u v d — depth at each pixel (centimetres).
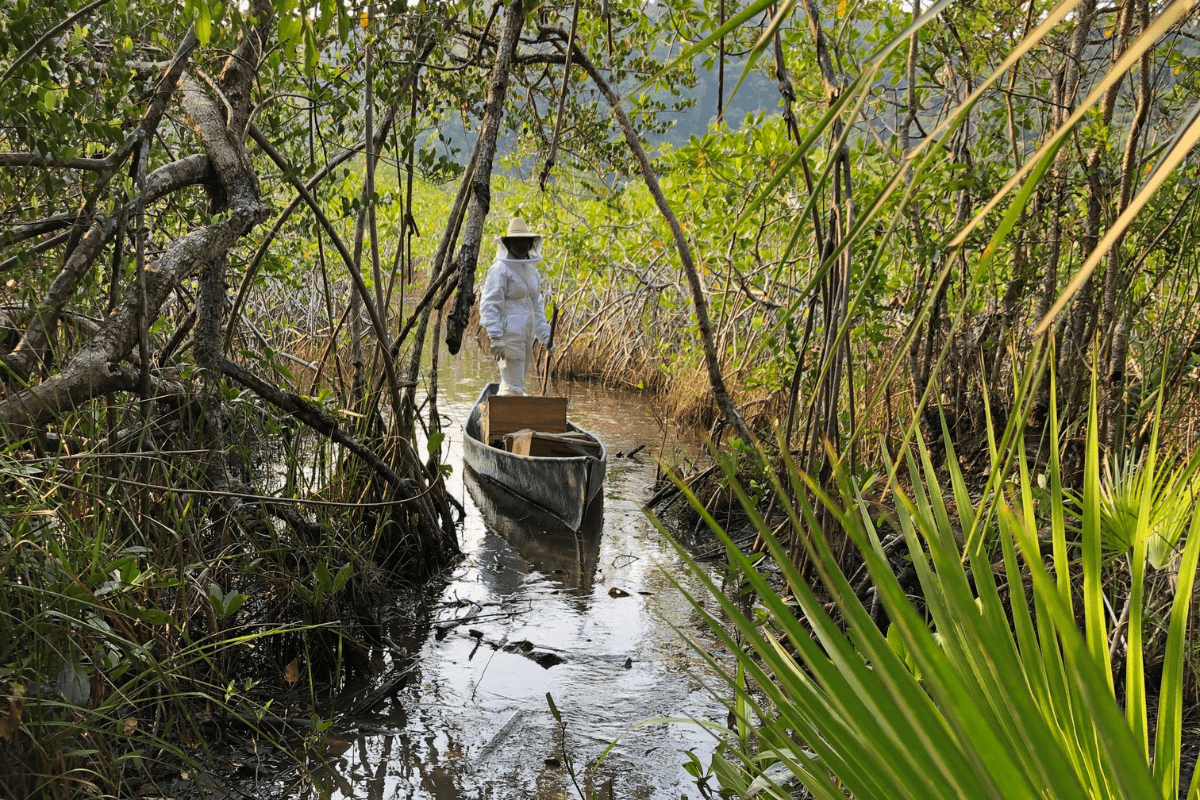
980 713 95
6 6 339
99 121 366
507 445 848
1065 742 110
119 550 319
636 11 683
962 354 687
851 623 94
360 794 357
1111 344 468
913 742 93
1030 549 82
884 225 542
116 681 334
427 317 647
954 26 543
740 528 714
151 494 409
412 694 448
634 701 446
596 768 380
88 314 420
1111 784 104
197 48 434
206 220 473
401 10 448
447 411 1261
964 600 97
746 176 695
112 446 371
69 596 280
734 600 582
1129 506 240
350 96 501
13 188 378
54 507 300
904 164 62
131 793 300
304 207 667
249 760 369
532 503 787
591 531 751
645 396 1520
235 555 422
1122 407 455
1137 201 50
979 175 536
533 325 986
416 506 622
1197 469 218
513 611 570
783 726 148
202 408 441
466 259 427
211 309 468
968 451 664
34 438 337
